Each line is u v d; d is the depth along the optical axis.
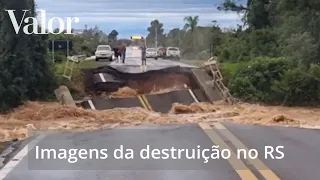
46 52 28.36
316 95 28.80
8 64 25.62
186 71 32.97
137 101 28.50
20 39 26.17
